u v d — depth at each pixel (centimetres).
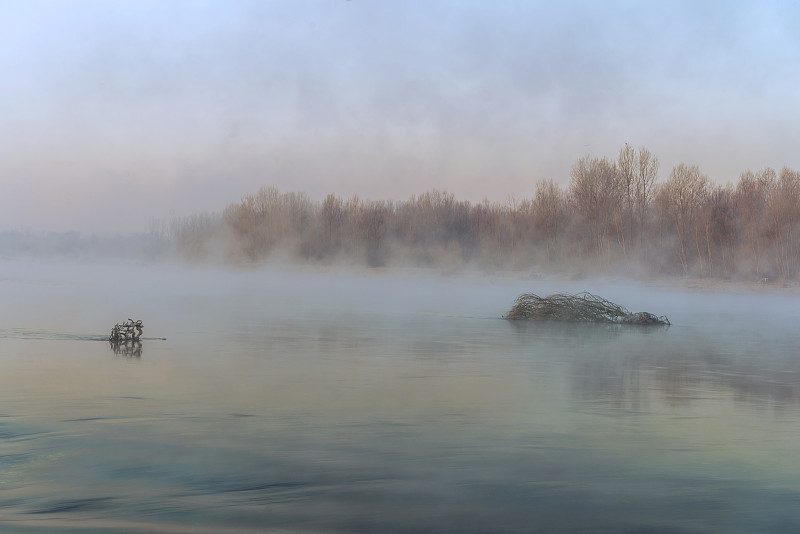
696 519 772
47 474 890
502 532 733
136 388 1416
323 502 808
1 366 1667
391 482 877
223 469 916
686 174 7762
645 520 768
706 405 1323
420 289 5812
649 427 1151
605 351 2095
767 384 1548
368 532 729
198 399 1320
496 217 9556
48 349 1980
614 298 5012
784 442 1065
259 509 785
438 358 1914
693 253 7588
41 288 5231
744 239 7275
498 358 1922
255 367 1711
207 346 2108
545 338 2438
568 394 1417
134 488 846
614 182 8162
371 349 2089
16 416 1169
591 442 1058
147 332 2492
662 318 3372
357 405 1290
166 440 1040
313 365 1758
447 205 10206
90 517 759
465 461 962
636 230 8012
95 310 3366
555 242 8619
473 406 1294
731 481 892
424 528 741
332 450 1002
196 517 762
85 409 1224
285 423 1148
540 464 953
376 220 10394
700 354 2050
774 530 744
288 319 3073
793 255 6925
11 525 735
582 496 835
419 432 1105
